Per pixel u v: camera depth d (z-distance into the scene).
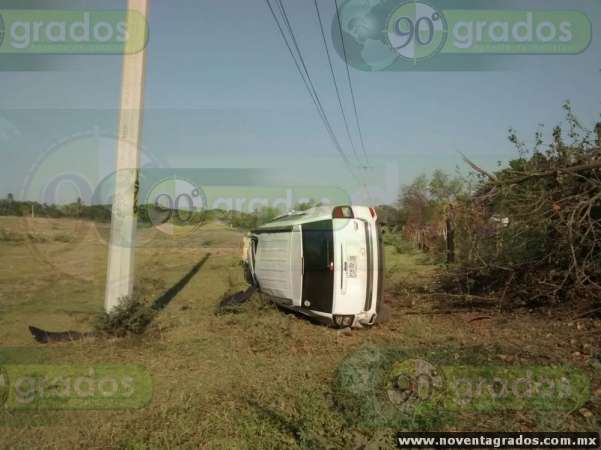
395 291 10.63
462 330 7.25
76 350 6.34
